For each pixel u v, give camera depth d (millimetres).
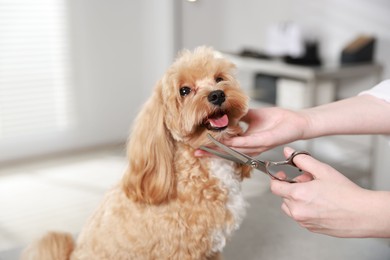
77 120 3102
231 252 1229
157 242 918
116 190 1010
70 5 2893
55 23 2854
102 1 3029
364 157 2578
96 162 2910
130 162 945
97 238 958
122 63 3223
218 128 903
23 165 2838
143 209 929
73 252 1009
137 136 944
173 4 3098
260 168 783
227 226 950
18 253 1217
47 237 1045
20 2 2707
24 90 2826
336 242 1279
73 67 2994
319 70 2213
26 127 2893
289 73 2340
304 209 661
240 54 2783
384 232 629
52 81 2922
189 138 931
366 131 971
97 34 3057
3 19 2668
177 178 938
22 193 2428
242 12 3189
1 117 2787
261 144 915
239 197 978
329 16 2643
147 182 918
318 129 958
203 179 928
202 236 915
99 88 3154
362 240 1289
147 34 3285
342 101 1018
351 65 2352
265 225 1397
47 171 2750
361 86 2488
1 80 2732
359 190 648
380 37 2404
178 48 3188
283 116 978
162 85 960
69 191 2451
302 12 2799
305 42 2559
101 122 3223
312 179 728
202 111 891
